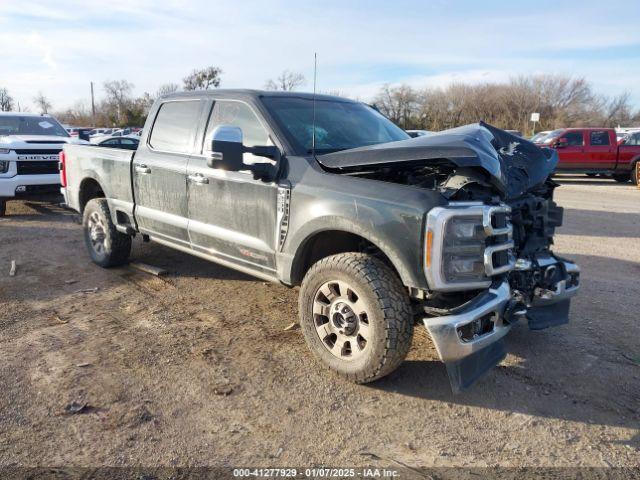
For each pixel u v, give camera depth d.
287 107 4.43
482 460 2.91
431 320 3.22
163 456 2.89
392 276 3.44
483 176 3.47
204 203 4.65
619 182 18.72
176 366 3.86
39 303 5.08
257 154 3.91
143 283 5.71
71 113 75.75
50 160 9.58
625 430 3.20
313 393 3.54
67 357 3.96
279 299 5.28
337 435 3.11
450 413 3.35
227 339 4.34
